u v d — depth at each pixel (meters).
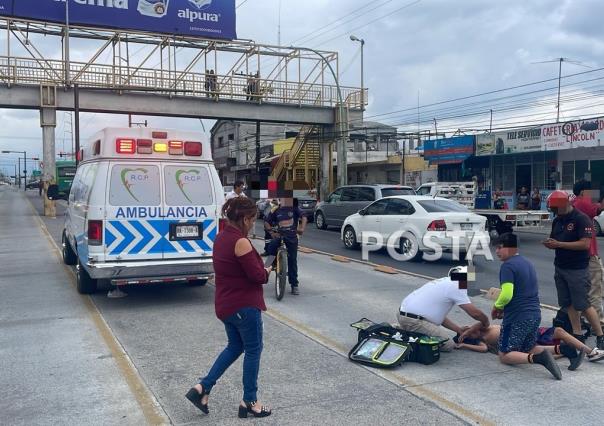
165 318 7.81
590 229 6.18
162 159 8.62
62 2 27.69
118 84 28.55
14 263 12.84
